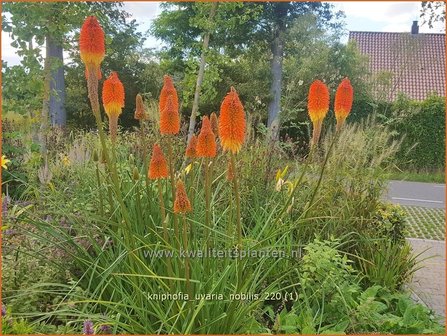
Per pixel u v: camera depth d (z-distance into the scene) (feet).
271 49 45.75
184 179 13.76
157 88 40.63
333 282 12.65
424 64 65.51
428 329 12.67
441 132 54.29
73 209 14.49
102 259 12.35
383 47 67.31
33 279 12.50
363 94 48.93
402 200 41.47
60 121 39.24
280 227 12.92
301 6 47.98
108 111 10.75
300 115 43.32
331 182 17.83
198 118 38.63
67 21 22.95
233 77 43.96
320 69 45.93
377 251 16.20
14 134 23.44
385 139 19.90
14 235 14.39
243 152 19.26
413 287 18.04
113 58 41.78
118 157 18.17
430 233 30.35
